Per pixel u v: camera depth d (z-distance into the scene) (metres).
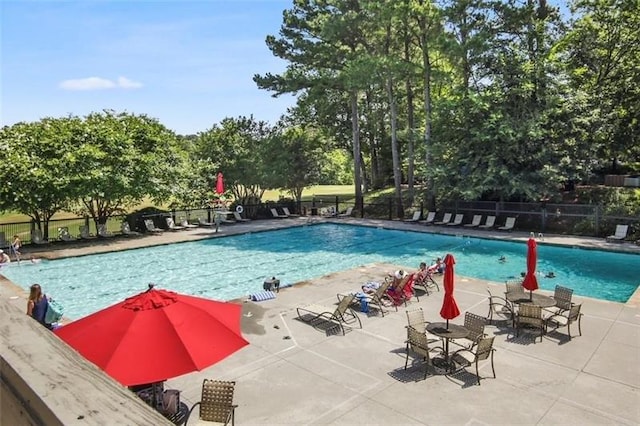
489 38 27.22
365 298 12.88
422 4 27.64
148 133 28.91
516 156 26.58
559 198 26.69
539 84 26.27
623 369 9.12
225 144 34.41
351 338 10.93
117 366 5.05
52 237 26.77
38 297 10.07
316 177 35.78
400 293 13.55
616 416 7.48
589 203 27.56
